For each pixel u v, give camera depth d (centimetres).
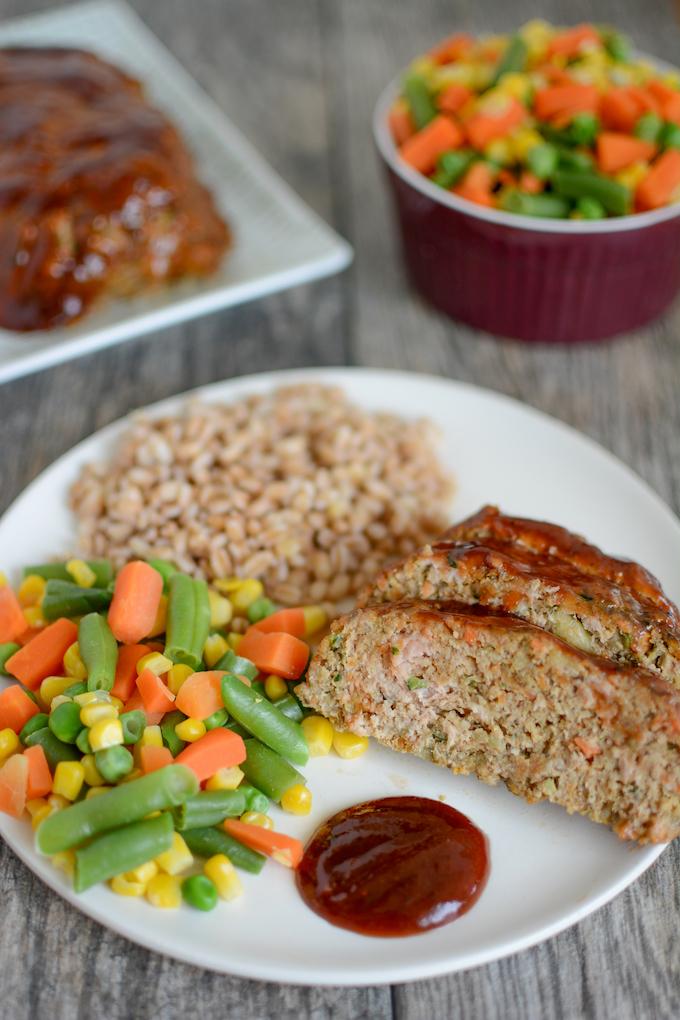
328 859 41
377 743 45
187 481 53
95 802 40
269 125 81
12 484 57
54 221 60
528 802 43
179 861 40
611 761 41
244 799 42
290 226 68
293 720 45
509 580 44
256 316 67
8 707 44
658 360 64
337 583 51
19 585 50
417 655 44
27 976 40
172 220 63
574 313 62
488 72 62
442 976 40
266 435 55
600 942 40
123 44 81
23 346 62
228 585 50
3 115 64
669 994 39
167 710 44
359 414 56
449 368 63
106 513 52
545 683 42
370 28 90
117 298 64
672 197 58
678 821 41
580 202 58
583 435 60
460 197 59
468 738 43
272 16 92
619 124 59
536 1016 39
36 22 82
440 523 53
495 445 56
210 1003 39
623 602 44
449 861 41
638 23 87
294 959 38
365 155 79
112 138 64
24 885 42
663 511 52
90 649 44
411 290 68
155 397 62
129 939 40
